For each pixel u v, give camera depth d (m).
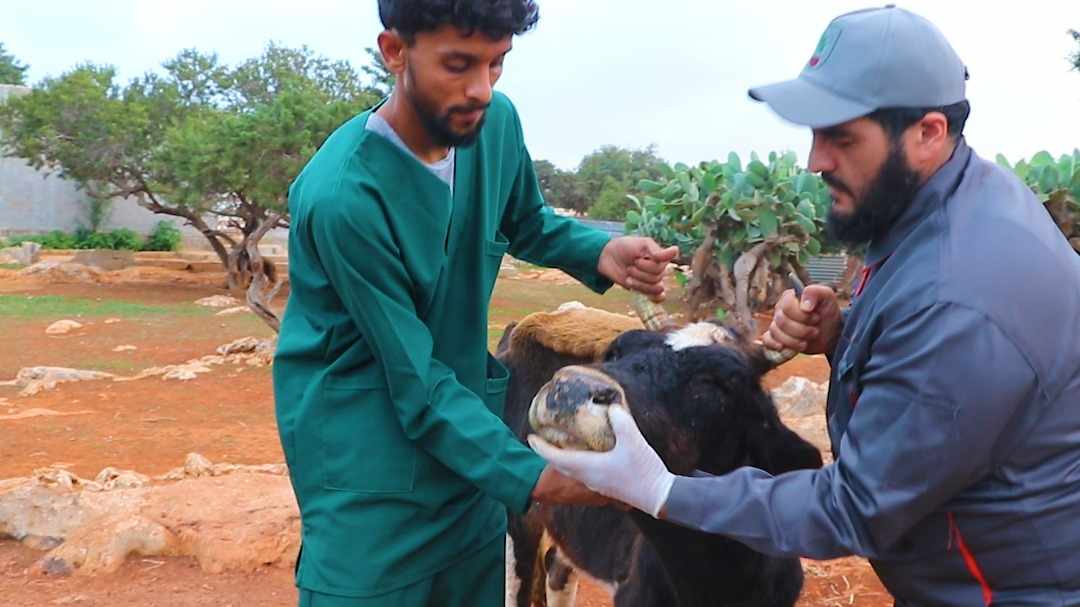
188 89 40.38
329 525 3.06
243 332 21.30
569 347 5.20
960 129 2.54
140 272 35.38
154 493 7.68
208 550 6.94
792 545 2.50
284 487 7.79
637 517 3.49
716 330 3.60
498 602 3.51
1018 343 2.29
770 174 7.04
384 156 2.94
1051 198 6.58
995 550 2.45
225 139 25.06
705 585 3.62
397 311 2.90
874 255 2.64
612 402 2.56
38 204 46.28
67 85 30.81
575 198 69.00
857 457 2.43
